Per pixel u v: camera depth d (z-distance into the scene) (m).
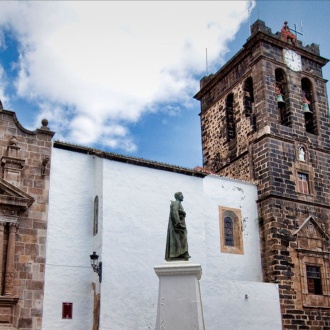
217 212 30.69
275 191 32.00
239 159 35.31
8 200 23.39
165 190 28.08
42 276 23.88
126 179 26.83
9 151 24.78
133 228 26.09
